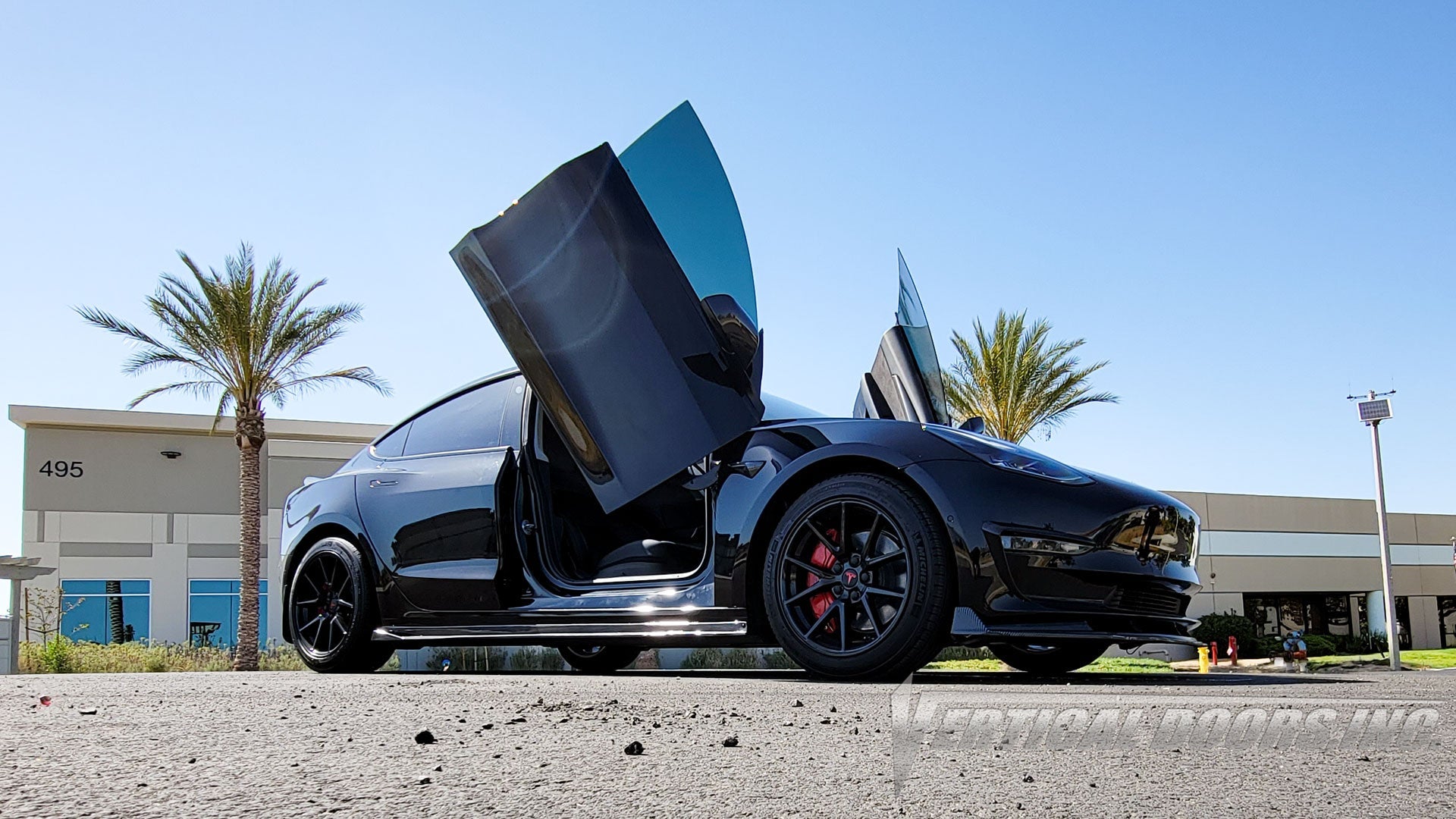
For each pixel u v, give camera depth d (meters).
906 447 3.21
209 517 23.80
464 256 3.79
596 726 1.80
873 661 3.12
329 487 4.79
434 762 1.38
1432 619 29.47
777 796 1.11
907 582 3.09
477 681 3.21
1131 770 1.26
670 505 4.12
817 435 3.40
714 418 3.57
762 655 12.20
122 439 23.55
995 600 3.02
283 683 3.09
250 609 17.09
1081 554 3.09
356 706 2.21
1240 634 24.86
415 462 4.55
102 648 17.02
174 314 16.34
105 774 1.29
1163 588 3.32
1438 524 29.95
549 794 1.14
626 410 3.74
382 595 4.42
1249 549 26.78
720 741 1.59
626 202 3.57
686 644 3.65
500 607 4.05
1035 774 1.23
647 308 3.62
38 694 2.61
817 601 3.29
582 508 4.27
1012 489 3.10
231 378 16.94
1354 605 28.97
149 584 23.31
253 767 1.34
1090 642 3.23
